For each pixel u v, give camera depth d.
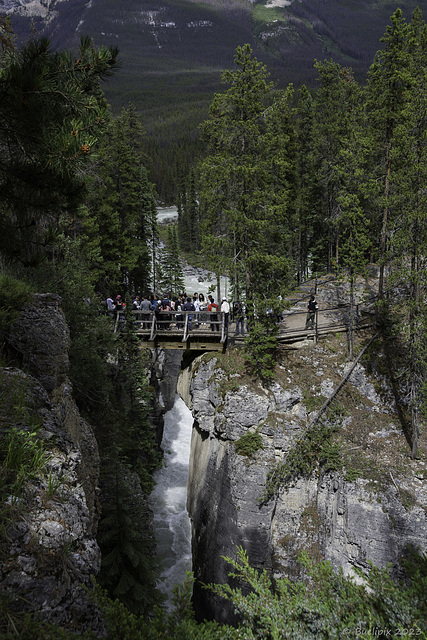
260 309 21.00
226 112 21.80
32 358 9.35
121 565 15.34
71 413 10.89
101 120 6.46
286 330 24.38
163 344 23.14
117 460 16.81
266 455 19.53
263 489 19.03
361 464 18.52
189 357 25.08
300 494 19.31
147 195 47.72
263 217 22.39
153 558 18.36
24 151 6.54
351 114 31.14
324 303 28.36
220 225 22.97
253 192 21.88
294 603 6.08
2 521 4.48
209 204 22.66
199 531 22.09
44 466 5.48
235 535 19.11
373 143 22.64
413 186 18.66
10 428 5.90
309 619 5.89
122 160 38.19
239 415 20.17
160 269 56.06
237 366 21.62
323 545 18.61
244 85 21.27
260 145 21.94
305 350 22.86
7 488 4.89
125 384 24.38
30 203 6.68
